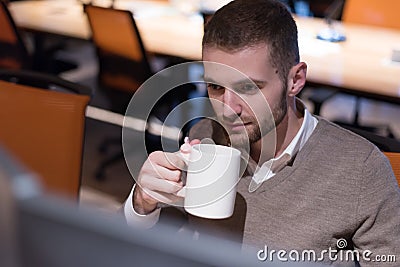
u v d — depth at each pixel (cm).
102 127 377
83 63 514
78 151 158
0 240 32
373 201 114
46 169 159
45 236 32
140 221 118
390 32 354
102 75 317
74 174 158
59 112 157
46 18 354
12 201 32
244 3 113
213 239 35
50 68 360
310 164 117
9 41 328
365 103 437
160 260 33
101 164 327
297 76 116
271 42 109
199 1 385
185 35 321
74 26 338
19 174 32
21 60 333
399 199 116
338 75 260
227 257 33
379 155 118
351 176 115
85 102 157
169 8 387
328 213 115
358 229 116
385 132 350
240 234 120
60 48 365
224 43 109
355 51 303
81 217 33
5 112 160
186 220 127
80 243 33
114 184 316
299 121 121
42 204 32
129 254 33
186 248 33
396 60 286
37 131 158
